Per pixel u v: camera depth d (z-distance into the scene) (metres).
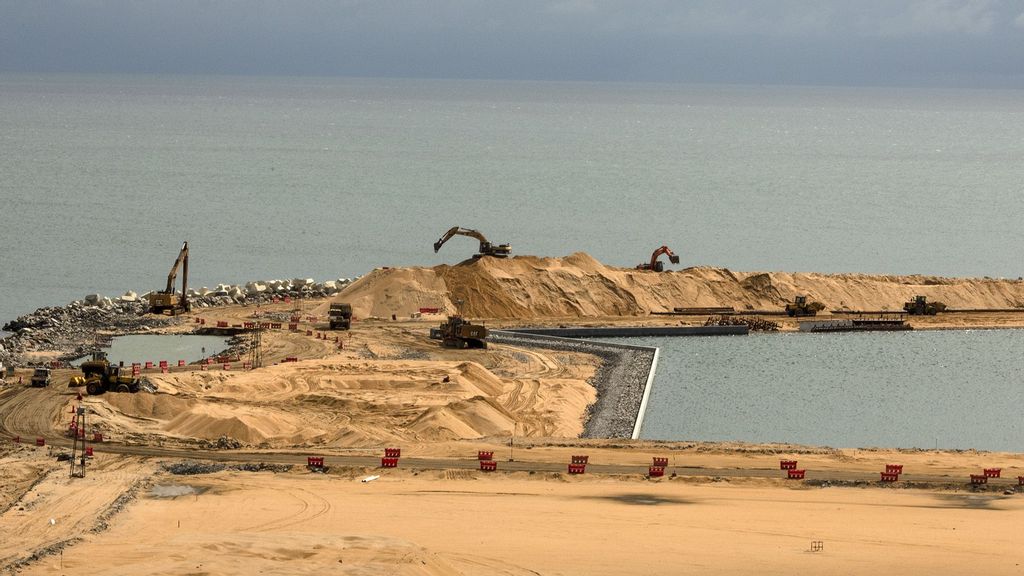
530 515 93.75
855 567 81.00
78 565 80.44
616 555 83.62
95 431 119.88
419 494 100.00
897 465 107.31
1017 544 86.25
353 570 79.06
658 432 131.62
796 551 84.62
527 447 115.81
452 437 122.38
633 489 102.00
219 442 116.25
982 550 84.88
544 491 101.31
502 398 142.75
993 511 95.69
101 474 105.19
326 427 124.81
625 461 110.69
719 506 96.50
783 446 117.06
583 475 106.12
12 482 103.00
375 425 125.06
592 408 141.75
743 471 107.56
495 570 80.75
